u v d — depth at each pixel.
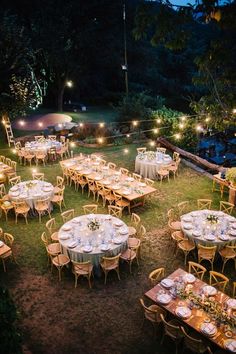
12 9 25.08
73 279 9.62
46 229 11.95
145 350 7.54
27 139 20.22
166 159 15.61
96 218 10.93
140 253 10.63
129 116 21.53
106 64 30.86
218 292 7.97
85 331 8.00
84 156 16.84
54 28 24.27
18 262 10.31
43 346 7.62
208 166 16.09
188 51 31.52
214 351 7.32
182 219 10.84
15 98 19.42
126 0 27.91
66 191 14.55
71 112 29.03
